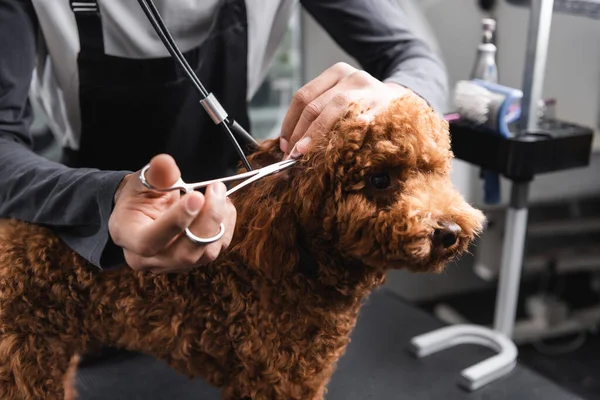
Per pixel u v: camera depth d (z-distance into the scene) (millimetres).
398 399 977
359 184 597
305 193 616
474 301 2033
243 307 666
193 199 439
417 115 611
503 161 1022
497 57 1482
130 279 669
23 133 759
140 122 894
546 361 1759
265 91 1865
